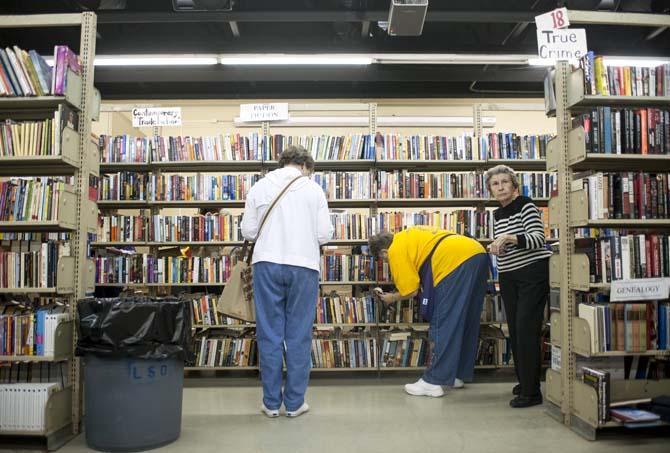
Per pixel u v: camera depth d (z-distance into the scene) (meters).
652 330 2.48
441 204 4.39
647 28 5.49
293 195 2.84
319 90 7.21
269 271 2.77
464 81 6.62
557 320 2.75
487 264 3.35
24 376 2.58
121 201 4.12
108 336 2.25
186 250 4.44
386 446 2.35
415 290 3.28
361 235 4.07
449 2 4.83
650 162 2.72
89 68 2.68
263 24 5.77
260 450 2.30
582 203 2.54
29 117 2.76
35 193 2.54
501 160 4.18
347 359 3.85
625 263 2.50
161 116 4.37
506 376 3.92
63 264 2.47
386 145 4.16
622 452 2.26
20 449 2.36
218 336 4.03
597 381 2.40
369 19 4.73
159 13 4.64
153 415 2.32
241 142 4.16
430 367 3.32
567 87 2.72
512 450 2.29
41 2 4.85
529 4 4.77
